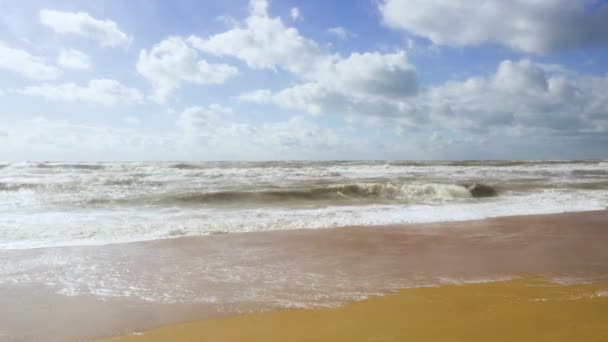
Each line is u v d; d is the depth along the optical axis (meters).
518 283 5.33
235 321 4.05
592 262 6.46
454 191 16.02
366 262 6.43
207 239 8.12
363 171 26.66
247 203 13.76
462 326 3.82
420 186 16.36
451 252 7.13
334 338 3.57
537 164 35.56
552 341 3.45
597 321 3.94
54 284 5.27
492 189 16.56
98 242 7.74
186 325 3.96
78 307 4.47
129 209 12.09
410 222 10.21
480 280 5.46
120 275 5.66
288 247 7.45
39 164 27.94
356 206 13.14
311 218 10.67
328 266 6.18
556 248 7.46
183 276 5.63
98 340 3.64
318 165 32.25
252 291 5.00
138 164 29.91
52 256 6.64
